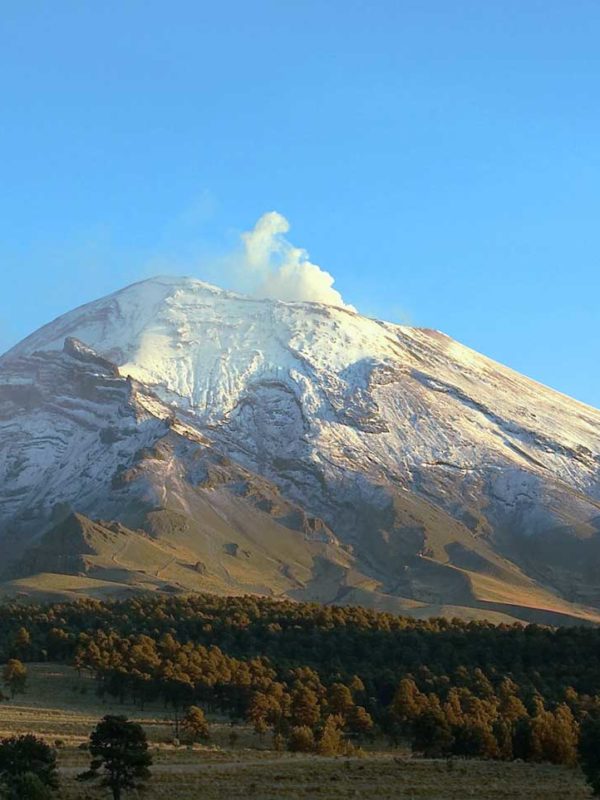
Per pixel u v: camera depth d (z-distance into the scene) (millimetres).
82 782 151750
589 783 169500
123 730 144750
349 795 153250
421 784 167750
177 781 158625
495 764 198750
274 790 153875
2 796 131375
